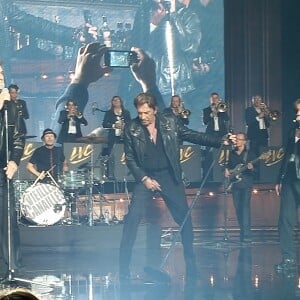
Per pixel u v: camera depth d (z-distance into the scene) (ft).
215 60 100.48
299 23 89.71
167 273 44.70
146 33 101.71
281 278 43.34
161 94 101.40
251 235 70.23
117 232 60.39
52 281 43.06
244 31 88.02
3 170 40.29
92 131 100.89
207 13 100.48
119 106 80.69
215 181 70.03
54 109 100.89
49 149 65.57
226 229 67.72
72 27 101.40
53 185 58.44
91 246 59.82
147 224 60.85
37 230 58.85
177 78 101.30
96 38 101.50
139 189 41.52
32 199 57.67
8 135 39.70
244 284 41.11
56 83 100.89
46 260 54.24
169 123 41.06
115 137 78.69
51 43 100.89
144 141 40.83
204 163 72.74
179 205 41.50
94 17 101.50
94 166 63.77
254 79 87.61
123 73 101.40
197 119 100.94
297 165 45.32
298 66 89.51
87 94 100.94
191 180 71.15
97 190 68.64
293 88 89.10
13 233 41.78
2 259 42.04
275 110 81.15
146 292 38.47
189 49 100.94
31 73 100.48
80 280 43.47
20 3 100.07
